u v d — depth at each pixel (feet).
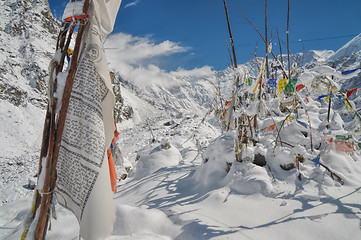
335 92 11.10
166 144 21.79
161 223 9.32
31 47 233.55
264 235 8.04
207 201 10.91
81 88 6.23
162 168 19.15
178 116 84.02
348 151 11.60
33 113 171.73
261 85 11.88
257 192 10.77
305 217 8.71
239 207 9.96
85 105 6.18
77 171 6.08
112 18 6.75
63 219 10.57
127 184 18.10
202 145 29.37
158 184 15.10
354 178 11.09
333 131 13.53
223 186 12.13
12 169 66.13
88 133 6.07
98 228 5.93
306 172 11.59
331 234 7.82
